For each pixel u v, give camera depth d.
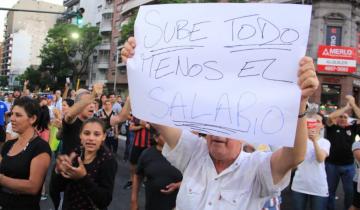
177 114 2.17
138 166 4.05
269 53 2.02
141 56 2.33
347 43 28.09
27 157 3.11
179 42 2.25
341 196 8.31
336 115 6.29
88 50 54.91
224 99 2.07
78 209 3.05
